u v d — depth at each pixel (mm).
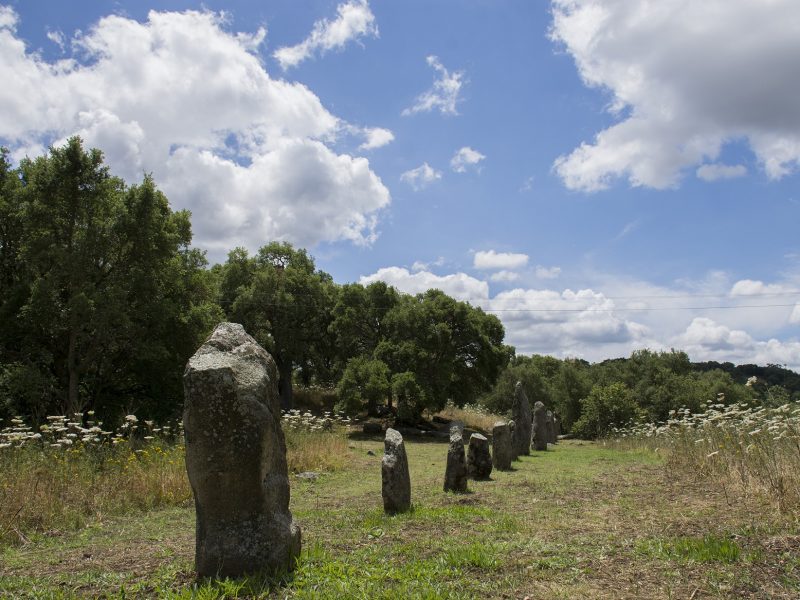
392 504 8617
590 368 41719
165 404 24672
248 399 5031
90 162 21078
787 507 7074
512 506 8992
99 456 11219
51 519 8547
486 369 36312
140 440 13391
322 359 44312
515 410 20094
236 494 4988
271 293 38750
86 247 20797
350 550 6102
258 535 5004
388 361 34500
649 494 9461
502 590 4750
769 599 4391
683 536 6242
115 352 23344
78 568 6000
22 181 23922
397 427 33688
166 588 4855
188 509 9820
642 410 28469
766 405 11523
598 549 5852
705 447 11781
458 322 35688
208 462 4938
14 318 21297
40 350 22109
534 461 17266
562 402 35250
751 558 5254
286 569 5074
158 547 6879
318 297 41094
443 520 7793
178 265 24406
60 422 11773
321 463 15453
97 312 19984
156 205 22984
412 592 4664
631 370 38969
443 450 23219
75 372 20766
